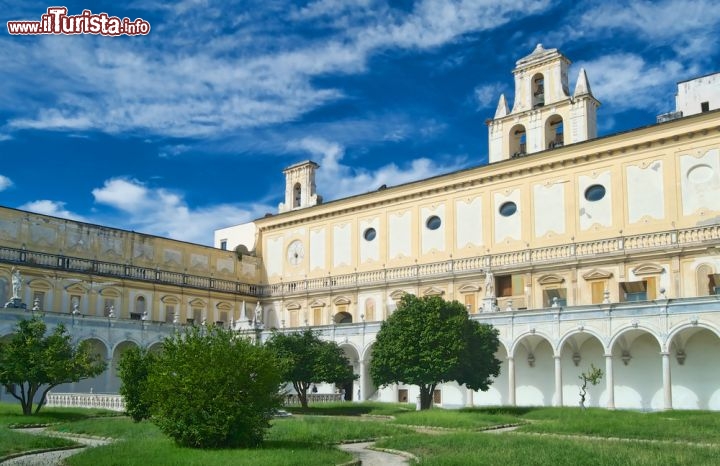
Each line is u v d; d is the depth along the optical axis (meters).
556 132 57.03
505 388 47.34
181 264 65.00
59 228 56.91
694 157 45.59
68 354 37.16
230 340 23.62
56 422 33.22
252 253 71.38
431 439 24.95
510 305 45.97
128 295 59.97
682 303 37.69
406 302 40.94
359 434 26.98
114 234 60.59
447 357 38.28
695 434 25.70
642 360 42.22
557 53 56.59
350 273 63.00
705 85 53.47
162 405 22.22
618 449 21.03
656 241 46.00
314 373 43.03
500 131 58.69
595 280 48.09
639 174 47.78
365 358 50.91
